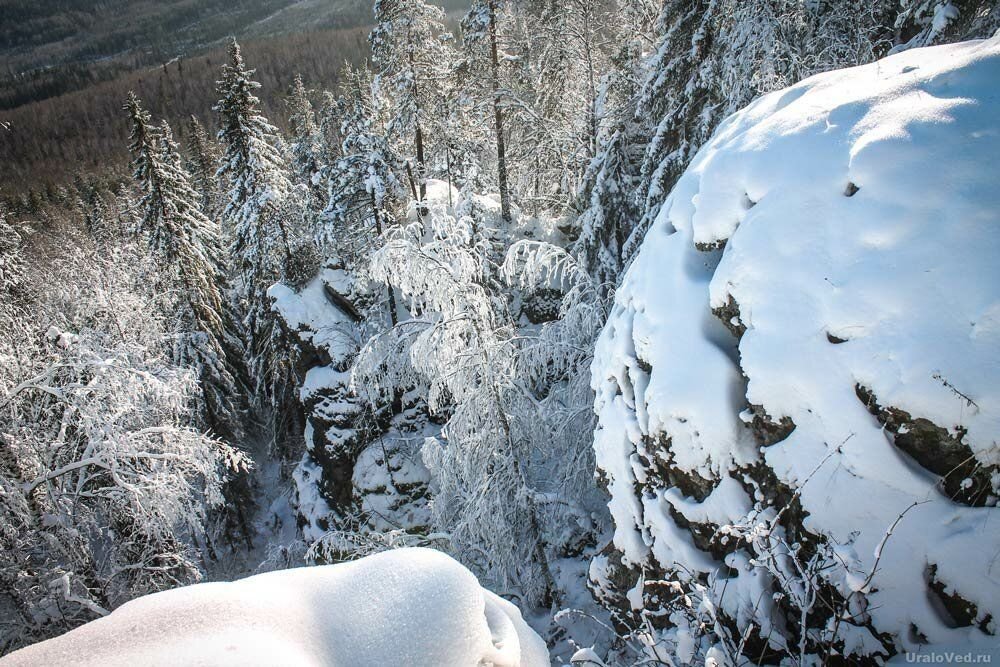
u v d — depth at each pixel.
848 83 5.20
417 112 19.19
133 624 2.18
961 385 3.42
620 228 14.48
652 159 12.42
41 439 10.95
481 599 2.67
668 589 5.26
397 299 19.22
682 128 12.01
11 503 9.45
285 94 93.62
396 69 19.08
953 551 3.36
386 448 17.02
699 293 5.30
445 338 7.77
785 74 9.64
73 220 51.62
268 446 26.17
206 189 35.97
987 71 4.23
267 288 22.17
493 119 19.80
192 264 19.66
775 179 4.79
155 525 10.90
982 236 3.58
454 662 2.33
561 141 19.75
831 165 4.44
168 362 17.61
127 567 11.51
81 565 10.68
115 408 11.16
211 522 19.88
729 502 4.66
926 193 3.85
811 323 4.19
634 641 5.80
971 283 3.52
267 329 22.52
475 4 17.89
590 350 9.12
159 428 11.48
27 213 56.66
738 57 9.80
